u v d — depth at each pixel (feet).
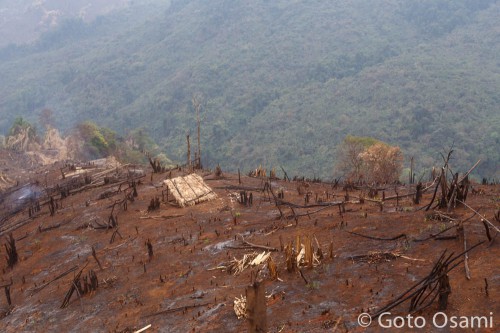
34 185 86.17
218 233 36.96
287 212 40.75
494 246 23.68
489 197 37.81
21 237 50.96
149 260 34.17
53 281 35.40
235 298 24.44
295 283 24.58
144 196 55.88
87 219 50.24
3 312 31.68
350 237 29.84
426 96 554.87
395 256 25.13
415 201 37.96
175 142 582.76
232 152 547.08
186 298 26.27
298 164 476.54
